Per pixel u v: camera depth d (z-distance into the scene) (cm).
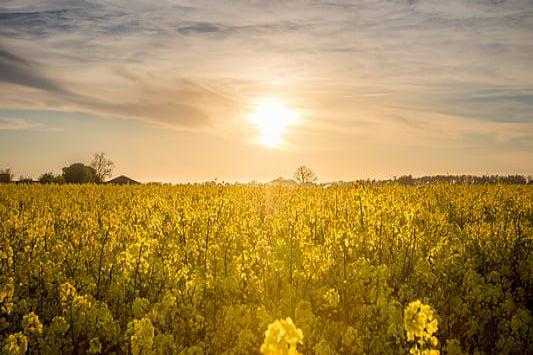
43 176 6538
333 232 1059
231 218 1370
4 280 811
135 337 567
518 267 960
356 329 655
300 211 1455
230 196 2241
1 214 1712
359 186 1834
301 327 613
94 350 611
